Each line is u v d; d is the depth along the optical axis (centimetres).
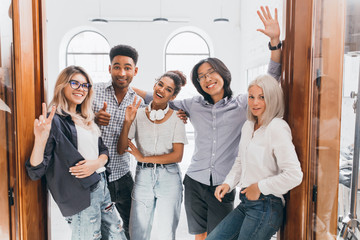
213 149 200
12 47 137
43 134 143
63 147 158
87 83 174
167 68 721
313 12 142
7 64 134
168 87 192
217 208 202
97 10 660
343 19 135
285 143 140
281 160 141
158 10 668
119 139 207
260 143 150
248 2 603
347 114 136
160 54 675
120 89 230
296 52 150
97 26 665
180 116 200
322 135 144
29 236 148
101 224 198
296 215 152
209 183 201
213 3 672
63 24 661
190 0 669
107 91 225
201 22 675
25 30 142
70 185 161
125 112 210
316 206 148
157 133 198
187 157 609
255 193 148
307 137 145
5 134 134
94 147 177
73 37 699
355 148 130
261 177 152
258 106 152
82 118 177
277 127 144
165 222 199
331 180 142
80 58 708
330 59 140
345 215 139
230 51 682
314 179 147
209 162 201
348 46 134
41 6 155
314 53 143
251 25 583
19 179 140
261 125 155
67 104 171
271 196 151
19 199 141
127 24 666
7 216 138
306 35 144
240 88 680
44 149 150
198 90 210
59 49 666
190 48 718
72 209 163
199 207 210
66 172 160
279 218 152
